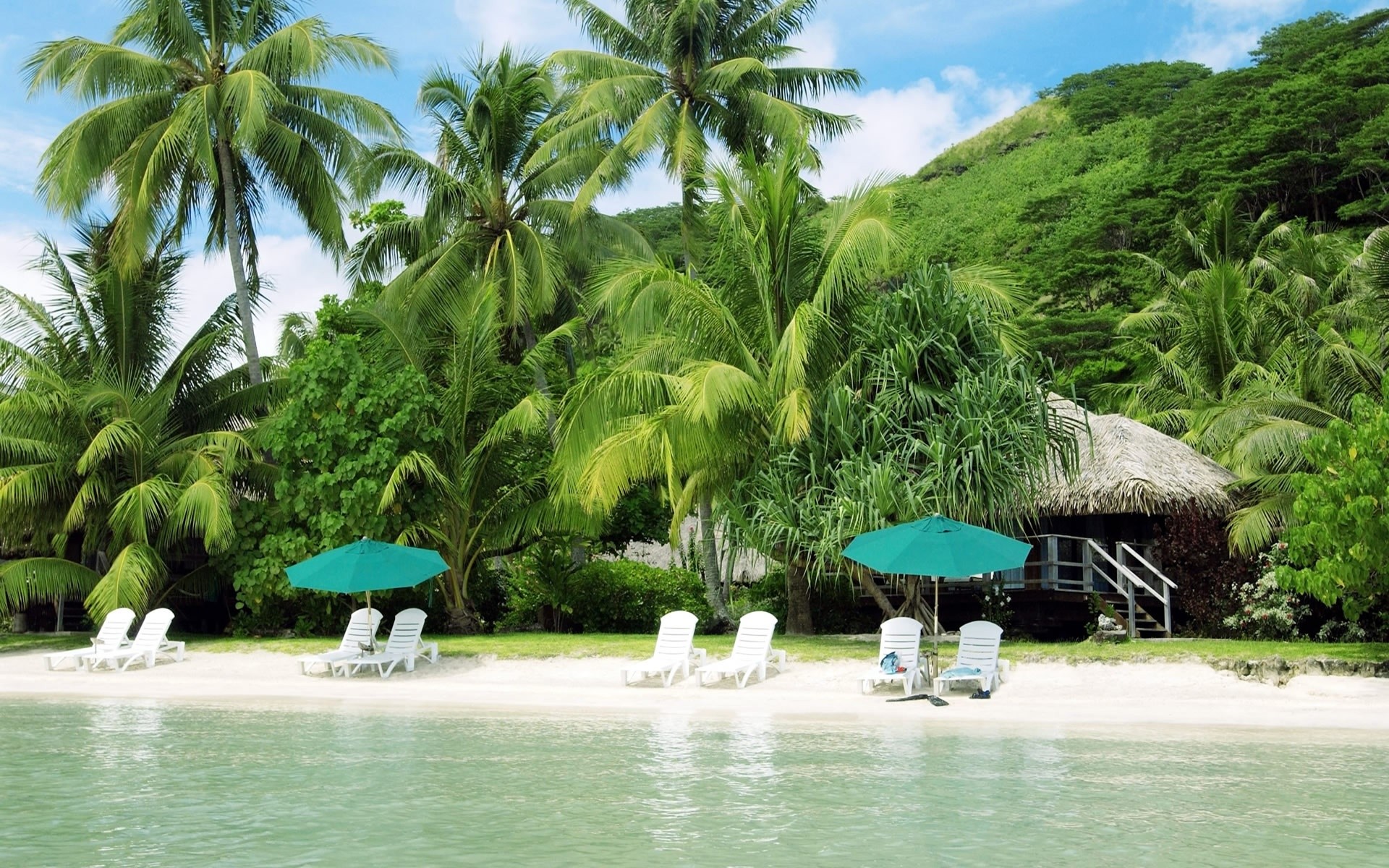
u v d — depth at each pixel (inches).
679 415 752.3
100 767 424.8
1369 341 1114.1
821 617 975.6
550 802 351.9
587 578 976.9
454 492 901.8
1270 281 1732.3
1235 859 277.6
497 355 1010.7
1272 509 810.8
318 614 933.8
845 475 707.4
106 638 810.8
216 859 281.6
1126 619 820.6
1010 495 709.3
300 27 1090.1
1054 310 2267.5
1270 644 709.3
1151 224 2282.2
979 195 3523.6
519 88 1202.0
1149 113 3531.0
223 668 788.0
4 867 273.3
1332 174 2176.4
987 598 877.2
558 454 828.0
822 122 1251.8
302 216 1186.0
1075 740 482.3
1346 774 398.0
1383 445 617.3
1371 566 607.5
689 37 1205.1
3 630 1093.8
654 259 1186.0
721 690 655.8
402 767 422.3
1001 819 324.8
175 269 1072.8
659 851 288.5
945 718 547.8
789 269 807.7
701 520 999.6
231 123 1106.1
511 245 1155.3
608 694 648.4
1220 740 478.3
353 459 866.8
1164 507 833.5
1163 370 1464.1
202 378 1051.3
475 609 980.6
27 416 927.7
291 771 412.8
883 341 744.3
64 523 932.0
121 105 1071.0
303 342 1374.3
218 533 863.7
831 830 311.4
